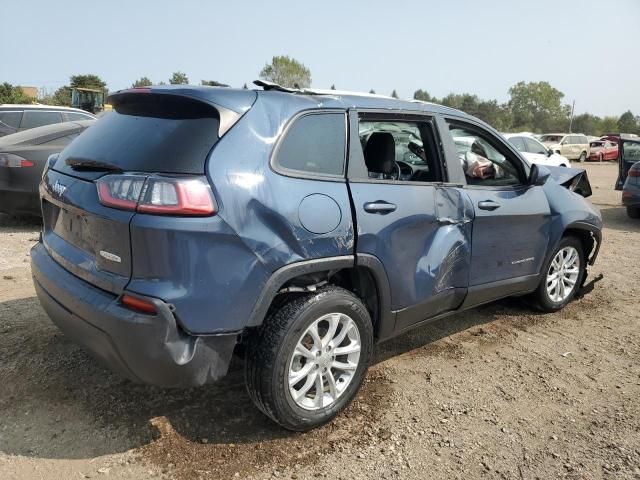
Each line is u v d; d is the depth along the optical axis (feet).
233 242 8.28
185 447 9.19
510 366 12.76
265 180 8.70
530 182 14.37
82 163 9.29
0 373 11.21
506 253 13.53
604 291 18.60
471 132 13.20
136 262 8.05
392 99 11.41
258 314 8.69
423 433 9.93
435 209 11.39
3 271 17.72
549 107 339.36
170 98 9.10
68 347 12.42
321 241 9.23
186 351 8.20
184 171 8.19
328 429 9.91
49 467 8.58
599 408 11.04
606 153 111.86
